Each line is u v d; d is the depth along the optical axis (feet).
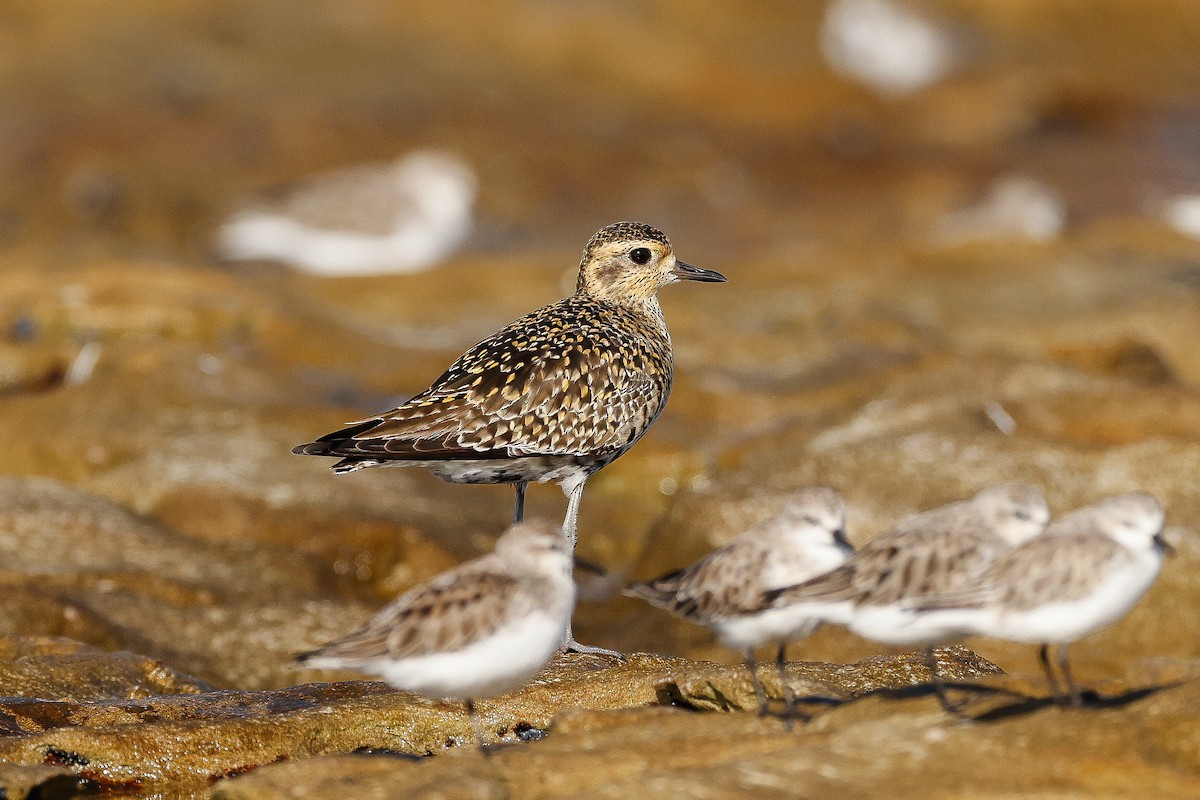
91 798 30.78
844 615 27.68
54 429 57.62
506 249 95.86
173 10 125.08
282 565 49.16
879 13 129.70
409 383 64.75
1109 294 81.25
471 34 127.54
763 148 118.11
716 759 27.61
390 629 27.63
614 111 122.01
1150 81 133.28
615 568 54.19
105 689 37.04
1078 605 26.32
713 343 70.28
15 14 122.62
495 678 28.09
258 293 71.92
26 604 43.21
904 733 27.22
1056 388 61.57
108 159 105.50
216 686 39.52
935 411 59.67
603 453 41.93
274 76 120.16
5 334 66.95
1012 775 25.48
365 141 111.86
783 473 54.44
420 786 26.25
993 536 28.43
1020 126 123.54
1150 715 26.55
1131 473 53.26
